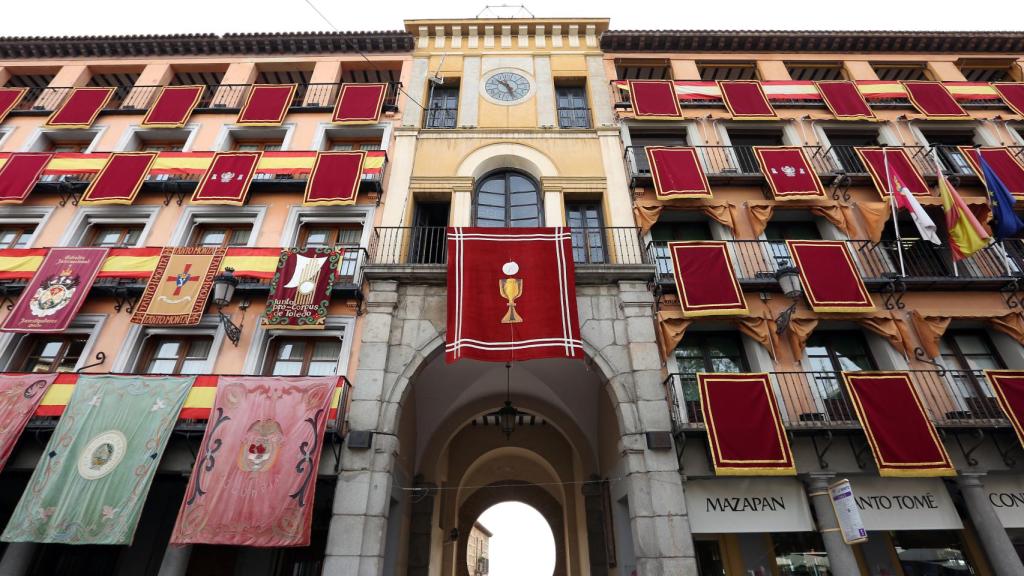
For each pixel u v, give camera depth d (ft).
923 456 26.16
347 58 49.21
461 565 54.03
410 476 39.06
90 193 37.40
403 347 30.89
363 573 23.99
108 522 23.81
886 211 35.73
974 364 32.12
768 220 36.94
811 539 29.89
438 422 42.39
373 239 35.45
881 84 46.44
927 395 29.71
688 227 38.73
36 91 50.47
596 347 30.91
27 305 31.65
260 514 23.80
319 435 25.80
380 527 25.31
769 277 33.24
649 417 28.30
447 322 30.53
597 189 38.78
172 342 32.32
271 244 35.81
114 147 42.80
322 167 38.34
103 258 33.65
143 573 30.50
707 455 27.61
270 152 39.58
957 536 29.45
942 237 37.01
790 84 46.19
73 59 50.01
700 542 30.81
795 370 30.50
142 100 46.80
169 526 31.99
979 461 27.37
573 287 31.60
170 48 49.65
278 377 27.55
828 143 43.16
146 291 32.09
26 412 26.96
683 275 32.55
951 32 49.80
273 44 49.42
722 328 32.96
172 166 39.29
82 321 32.07
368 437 27.12
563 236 33.42
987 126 44.37
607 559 37.88
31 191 38.06
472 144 41.65
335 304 32.42
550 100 45.03
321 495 33.71
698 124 43.68
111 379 27.84
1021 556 28.43
